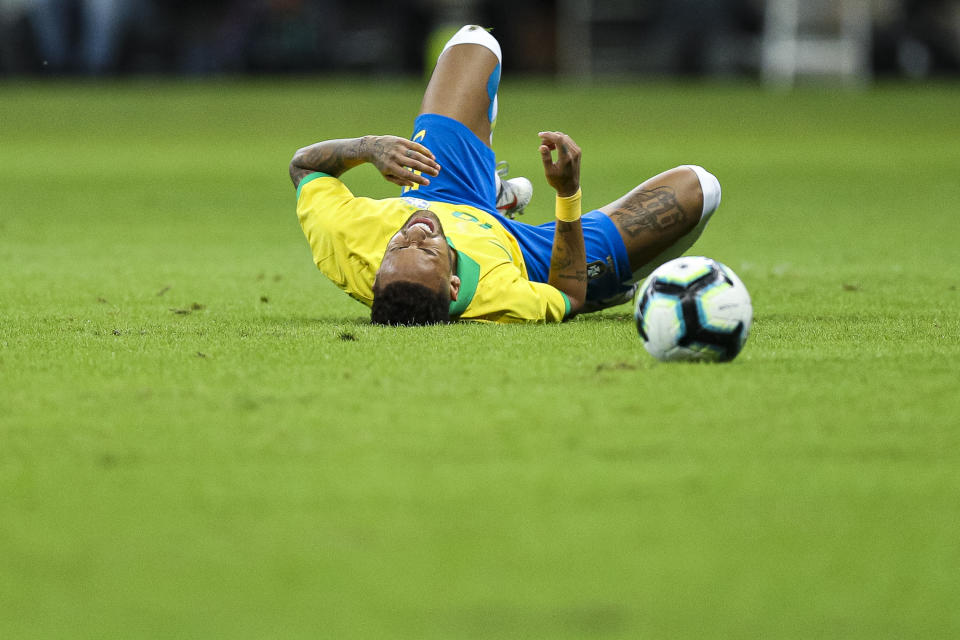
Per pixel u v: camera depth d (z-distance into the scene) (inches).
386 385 633.0
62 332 834.2
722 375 656.4
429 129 940.6
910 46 6058.1
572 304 873.5
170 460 505.7
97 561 403.2
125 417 572.4
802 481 477.7
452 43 989.8
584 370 668.7
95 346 759.7
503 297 840.9
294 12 6053.2
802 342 776.9
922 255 1446.9
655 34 6269.7
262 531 426.9
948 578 389.1
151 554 408.2
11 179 2453.2
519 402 594.9
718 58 6171.3
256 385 637.3
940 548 412.2
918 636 351.9
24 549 413.4
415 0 6097.4
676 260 703.1
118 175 2541.8
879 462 501.4
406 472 488.7
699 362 691.4
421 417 568.4
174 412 580.4
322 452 514.6
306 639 349.4
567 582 384.8
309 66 6097.4
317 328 837.2
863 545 414.9
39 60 5969.5
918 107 4379.9
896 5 6033.5
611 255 909.2
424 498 458.0
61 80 5984.3
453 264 842.2
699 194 928.9
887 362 697.0
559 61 6333.7
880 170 2620.6
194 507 450.6
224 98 4616.1
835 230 1728.6
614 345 746.8
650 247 922.7
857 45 5940.0
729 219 1876.2
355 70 6112.2
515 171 2490.2
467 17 6195.9
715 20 6131.9
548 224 949.2
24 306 1019.9
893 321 909.2
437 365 683.4
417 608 367.6
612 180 2304.4
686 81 6181.1
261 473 488.1
